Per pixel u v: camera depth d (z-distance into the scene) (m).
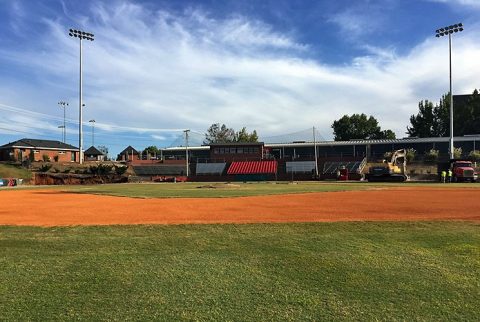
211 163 86.50
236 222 13.11
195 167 86.69
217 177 78.69
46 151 84.12
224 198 23.50
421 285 6.72
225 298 6.18
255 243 9.87
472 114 99.44
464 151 82.06
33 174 64.62
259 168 81.81
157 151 134.75
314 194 26.95
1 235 11.22
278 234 11.01
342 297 6.21
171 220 13.81
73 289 6.60
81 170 73.31
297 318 5.47
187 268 7.75
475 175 49.91
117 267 7.83
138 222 13.45
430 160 73.56
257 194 27.12
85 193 31.62
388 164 58.19
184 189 36.66
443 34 61.91
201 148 104.56
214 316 5.54
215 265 7.95
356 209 16.86
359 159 81.56
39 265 8.02
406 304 5.93
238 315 5.57
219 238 10.51
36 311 5.72
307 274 7.35
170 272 7.50
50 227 12.61
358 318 5.47
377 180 55.91
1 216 15.75
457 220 13.11
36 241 10.32
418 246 9.44
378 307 5.83
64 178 67.12
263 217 14.44
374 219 13.55
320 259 8.33
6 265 8.02
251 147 89.38
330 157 83.06
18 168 67.38
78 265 8.00
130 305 5.93
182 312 5.67
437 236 10.55
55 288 6.65
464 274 7.28
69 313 5.65
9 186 54.19
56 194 31.03
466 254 8.66
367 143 88.56
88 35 73.81
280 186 41.91
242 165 83.88
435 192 27.78
